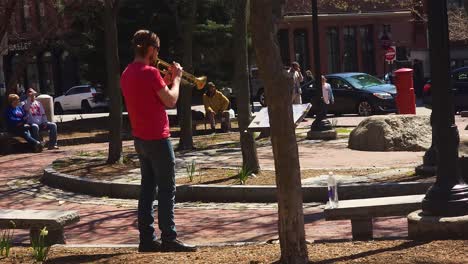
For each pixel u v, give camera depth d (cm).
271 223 1141
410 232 826
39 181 1717
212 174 1512
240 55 1484
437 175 836
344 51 5625
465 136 1558
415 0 4778
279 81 673
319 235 1029
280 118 681
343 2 4631
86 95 5175
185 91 2111
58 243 968
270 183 1367
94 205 1384
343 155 1842
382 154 1828
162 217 855
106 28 1803
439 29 840
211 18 3241
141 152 852
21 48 4447
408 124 1934
